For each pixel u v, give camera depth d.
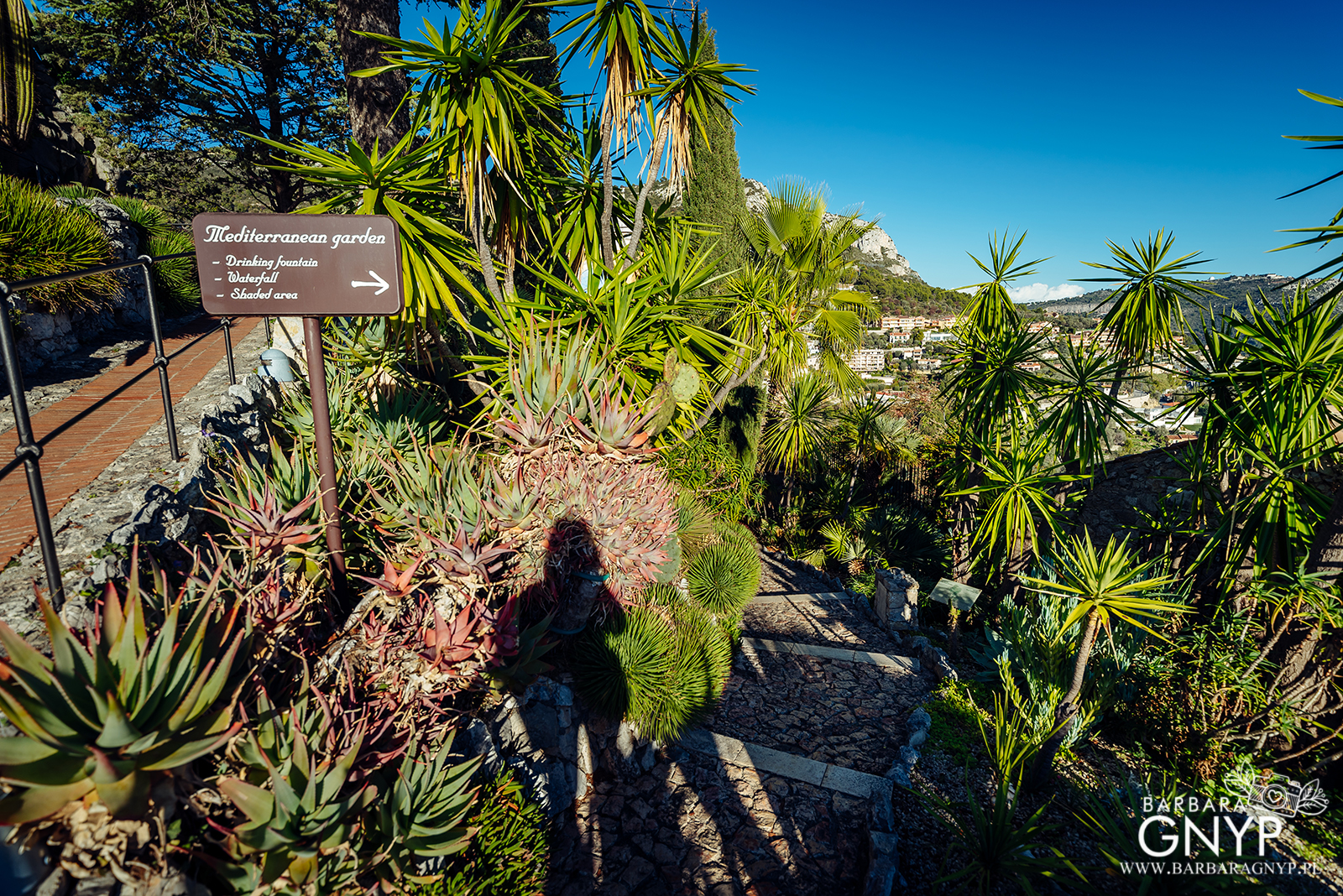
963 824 3.80
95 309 6.14
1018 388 7.30
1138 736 4.84
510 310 5.14
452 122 4.54
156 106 15.27
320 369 2.82
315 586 2.90
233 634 2.29
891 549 10.83
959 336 8.26
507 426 3.87
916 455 12.66
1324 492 6.05
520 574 3.44
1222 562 5.82
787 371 7.71
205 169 17.92
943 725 4.97
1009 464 7.25
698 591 6.49
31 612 2.20
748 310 7.03
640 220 5.79
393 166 4.36
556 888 3.21
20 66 8.00
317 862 1.87
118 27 13.52
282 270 2.63
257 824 1.80
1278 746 4.46
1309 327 5.04
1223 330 5.96
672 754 4.38
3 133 8.52
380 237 2.68
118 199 9.49
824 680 5.86
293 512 2.73
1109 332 7.23
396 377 5.25
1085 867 3.12
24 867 1.49
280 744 2.04
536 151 5.48
